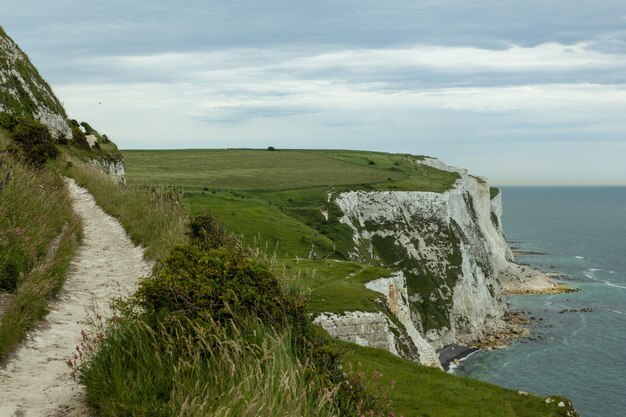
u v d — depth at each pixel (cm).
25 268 1257
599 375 8094
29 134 3672
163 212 2245
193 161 17762
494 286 13762
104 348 842
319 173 16600
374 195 13388
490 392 2152
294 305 1044
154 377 769
